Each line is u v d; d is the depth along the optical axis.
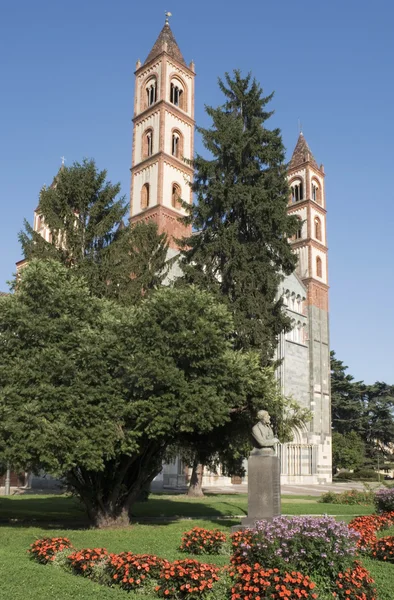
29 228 26.88
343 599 9.80
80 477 21.17
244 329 27.16
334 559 10.18
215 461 25.94
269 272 29.16
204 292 20.03
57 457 17.41
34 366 18.11
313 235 71.56
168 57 54.69
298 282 67.81
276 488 17.73
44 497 34.66
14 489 43.12
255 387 20.52
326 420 67.25
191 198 53.09
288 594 9.07
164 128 52.34
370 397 91.12
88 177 27.28
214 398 17.83
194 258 29.75
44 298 19.56
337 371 92.19
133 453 19.84
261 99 33.06
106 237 27.61
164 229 49.56
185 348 17.97
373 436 88.62
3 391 17.75
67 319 19.06
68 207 26.64
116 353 18.30
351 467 76.81
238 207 29.88
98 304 20.81
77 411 17.55
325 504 32.47
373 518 19.06
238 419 21.80
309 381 66.00
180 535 17.31
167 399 17.83
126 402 18.44
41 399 17.75
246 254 28.61
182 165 52.97
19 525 20.69
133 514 25.06
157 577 10.53
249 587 9.30
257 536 10.54
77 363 18.39
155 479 47.75
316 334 68.44
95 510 20.42
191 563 10.43
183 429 17.50
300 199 73.56
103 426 17.72
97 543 15.43
